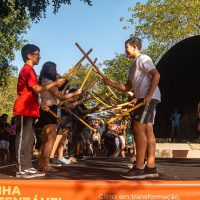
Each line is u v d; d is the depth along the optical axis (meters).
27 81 4.56
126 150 12.16
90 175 4.57
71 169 5.39
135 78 4.57
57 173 4.84
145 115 4.42
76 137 7.15
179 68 12.15
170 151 10.38
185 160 7.68
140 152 4.38
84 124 6.70
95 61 5.10
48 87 4.55
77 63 5.04
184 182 3.52
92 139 13.08
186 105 13.08
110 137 11.95
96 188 3.49
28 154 4.52
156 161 7.33
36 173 4.44
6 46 16.08
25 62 4.74
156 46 22.73
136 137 4.43
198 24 21.92
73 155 7.11
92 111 7.12
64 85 6.17
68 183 3.51
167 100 12.98
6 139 11.71
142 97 4.52
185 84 12.77
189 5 22.78
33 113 4.59
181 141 12.89
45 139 5.27
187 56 11.53
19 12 14.53
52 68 5.27
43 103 5.34
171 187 3.50
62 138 6.36
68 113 6.44
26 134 4.53
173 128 13.05
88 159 7.78
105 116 7.18
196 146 10.31
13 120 11.84
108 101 7.08
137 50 4.74
